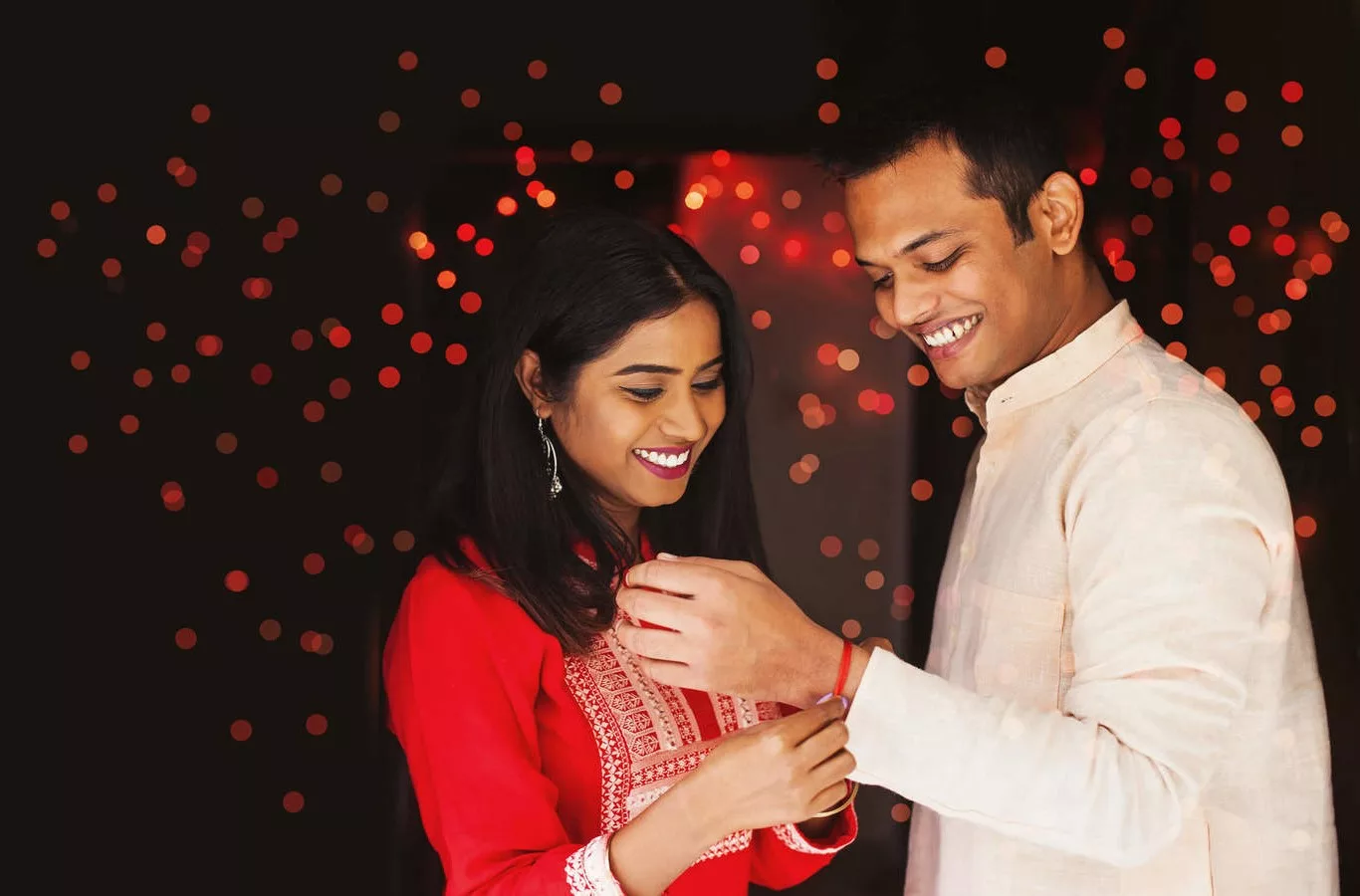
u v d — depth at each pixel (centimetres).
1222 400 147
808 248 370
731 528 183
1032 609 153
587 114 352
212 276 323
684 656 135
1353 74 224
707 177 362
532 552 159
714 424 165
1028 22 334
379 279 337
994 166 148
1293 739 154
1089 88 330
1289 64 244
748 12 353
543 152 351
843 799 157
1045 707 152
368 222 338
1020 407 160
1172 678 131
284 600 327
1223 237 273
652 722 158
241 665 323
